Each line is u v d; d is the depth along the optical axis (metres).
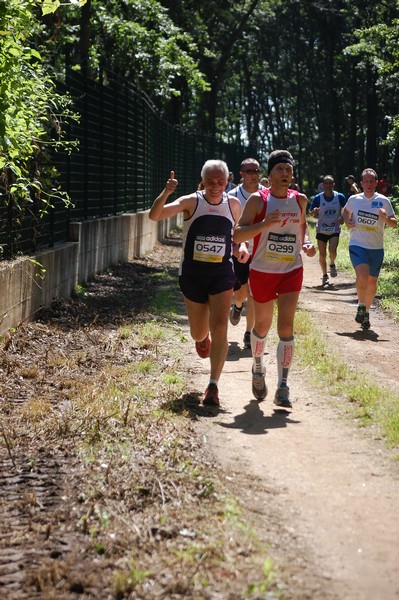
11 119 7.89
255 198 7.36
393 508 5.07
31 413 6.84
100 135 16.72
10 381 7.99
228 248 7.38
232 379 8.46
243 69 71.62
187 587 3.98
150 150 24.00
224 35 45.12
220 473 5.58
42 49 12.29
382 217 11.41
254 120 74.31
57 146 11.48
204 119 45.56
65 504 5.10
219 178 7.23
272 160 7.34
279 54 68.88
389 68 23.62
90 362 9.05
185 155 32.75
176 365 8.87
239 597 3.90
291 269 7.39
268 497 5.22
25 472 5.66
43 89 9.53
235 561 4.27
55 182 12.59
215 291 7.33
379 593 4.02
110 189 17.92
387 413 6.88
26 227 11.14
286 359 7.43
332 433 6.59
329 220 16.17
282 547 4.51
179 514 4.84
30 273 10.47
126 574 4.06
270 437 6.47
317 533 4.70
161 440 6.17
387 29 23.06
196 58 42.75
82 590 4.03
